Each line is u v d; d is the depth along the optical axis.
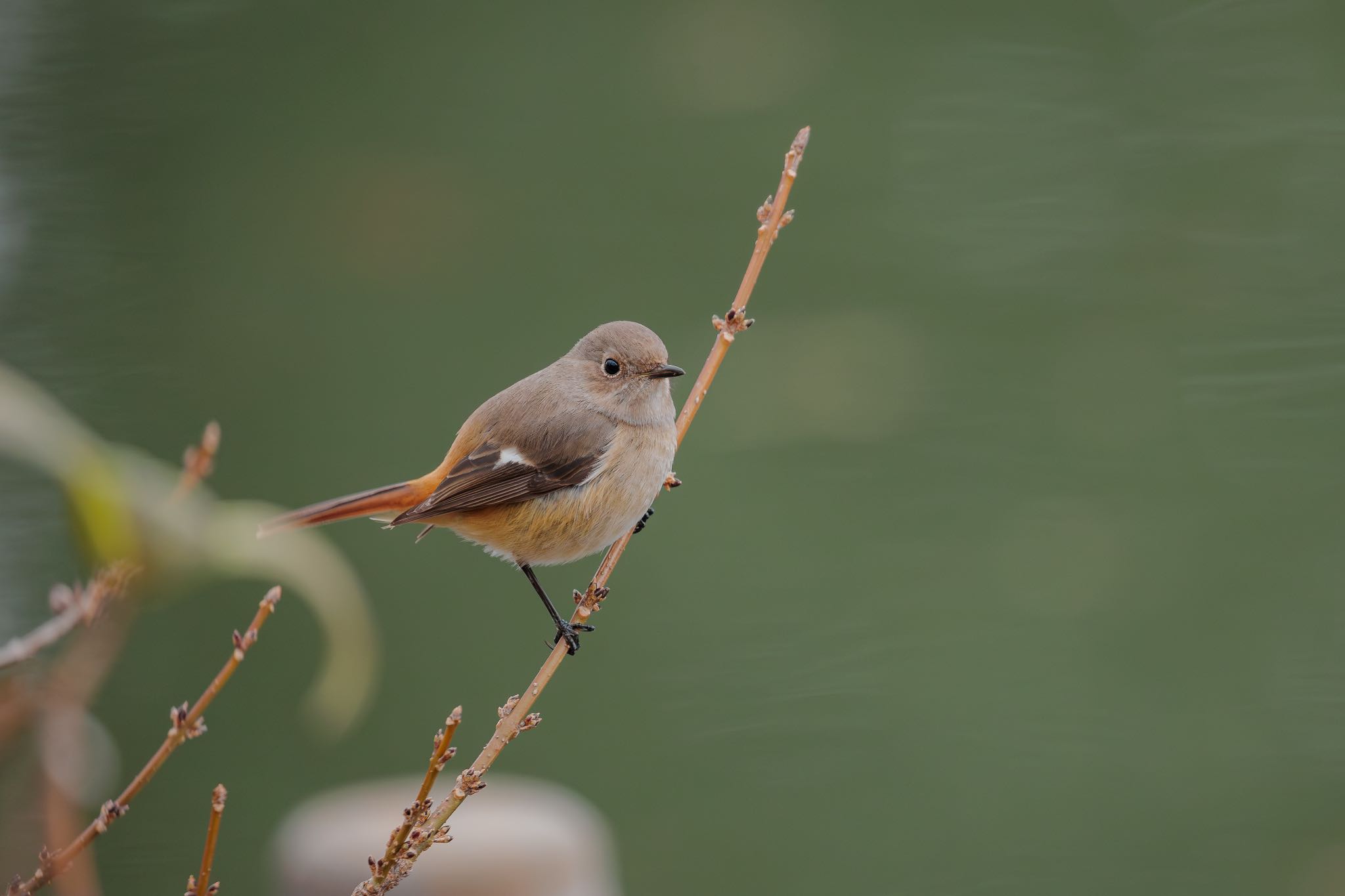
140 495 4.39
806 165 15.06
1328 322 13.79
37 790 4.47
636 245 14.80
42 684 4.44
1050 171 14.88
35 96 14.91
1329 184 14.56
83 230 14.27
